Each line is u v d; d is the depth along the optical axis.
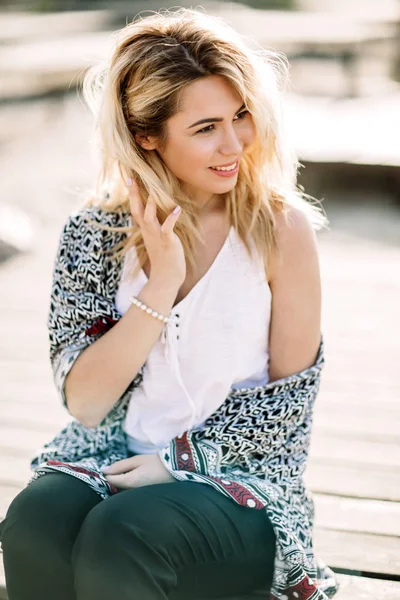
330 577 2.23
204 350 2.08
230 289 2.09
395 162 7.32
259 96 1.99
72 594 1.90
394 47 13.15
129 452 2.22
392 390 3.77
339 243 6.21
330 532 2.67
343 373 3.97
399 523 2.71
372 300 4.95
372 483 2.98
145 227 2.04
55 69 12.60
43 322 4.80
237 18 16.53
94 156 2.25
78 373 2.11
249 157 2.10
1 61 13.12
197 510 1.86
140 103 2.01
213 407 2.11
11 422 3.55
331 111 9.38
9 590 1.93
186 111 1.97
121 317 2.13
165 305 2.05
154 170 2.08
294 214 2.12
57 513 1.89
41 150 9.67
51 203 7.58
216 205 2.15
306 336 2.12
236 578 1.90
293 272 2.10
